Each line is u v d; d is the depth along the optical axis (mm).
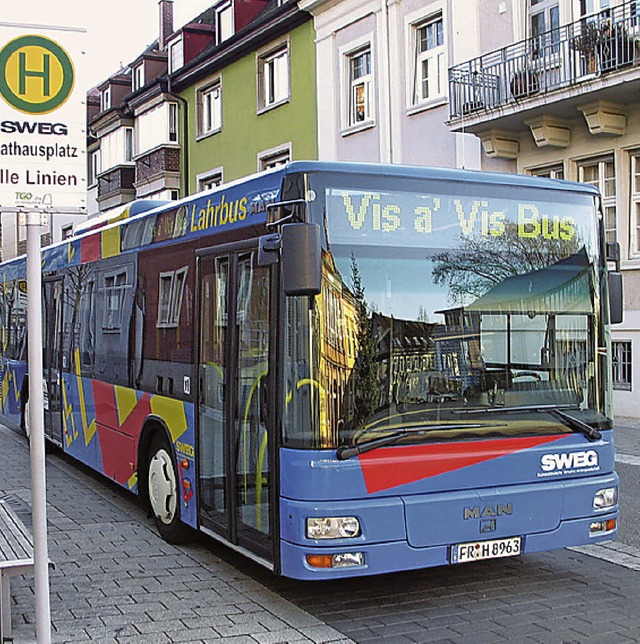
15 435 15633
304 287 5320
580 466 6219
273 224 5816
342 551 5469
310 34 26203
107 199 39719
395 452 5680
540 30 18875
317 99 25969
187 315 7504
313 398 5570
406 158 22734
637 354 17266
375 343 5727
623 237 17578
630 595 6371
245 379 6316
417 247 5914
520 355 6113
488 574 6918
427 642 5434
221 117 31484
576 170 18531
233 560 7324
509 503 5906
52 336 12266
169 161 34375
